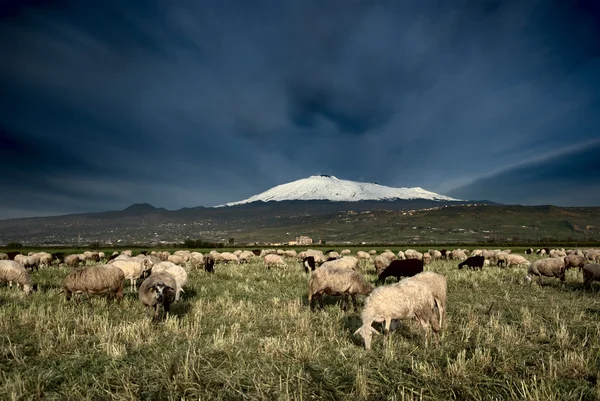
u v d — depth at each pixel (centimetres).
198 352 836
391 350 847
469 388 680
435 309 991
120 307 1330
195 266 3108
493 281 2038
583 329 1020
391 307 921
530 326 1047
